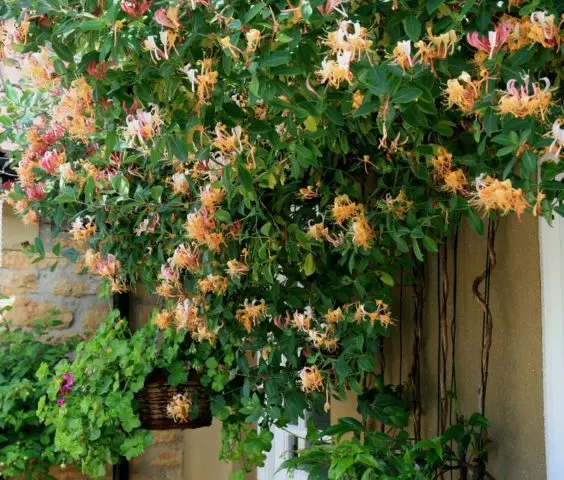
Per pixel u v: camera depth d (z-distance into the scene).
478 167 1.75
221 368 3.02
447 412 2.61
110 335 3.20
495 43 1.39
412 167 2.10
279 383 2.55
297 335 2.49
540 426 2.22
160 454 4.43
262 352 2.63
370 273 2.45
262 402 2.80
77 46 1.70
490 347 2.43
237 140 1.65
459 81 1.55
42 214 3.02
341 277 2.48
